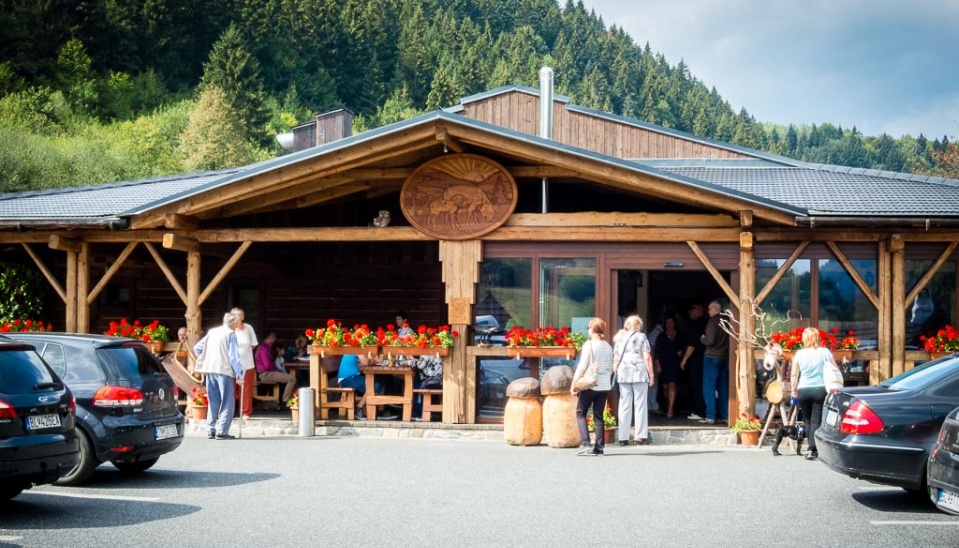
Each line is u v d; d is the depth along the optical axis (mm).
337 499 9875
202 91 98625
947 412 9383
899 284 15688
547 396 14664
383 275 21609
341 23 117688
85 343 10734
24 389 8648
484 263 16359
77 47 94750
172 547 7746
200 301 17203
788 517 9055
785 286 15914
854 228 15680
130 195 19625
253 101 97125
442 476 11453
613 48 159250
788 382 14500
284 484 10828
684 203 16266
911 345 15906
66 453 8891
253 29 110625
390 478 11289
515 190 16156
